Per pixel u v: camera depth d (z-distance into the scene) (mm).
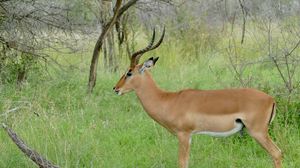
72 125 12805
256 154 11844
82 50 17578
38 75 17609
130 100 15641
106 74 19406
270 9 18250
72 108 14891
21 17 16703
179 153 11008
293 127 12688
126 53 22328
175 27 23594
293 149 11617
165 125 11305
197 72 20328
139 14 22688
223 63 21297
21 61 17375
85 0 18250
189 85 17578
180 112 10977
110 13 19047
